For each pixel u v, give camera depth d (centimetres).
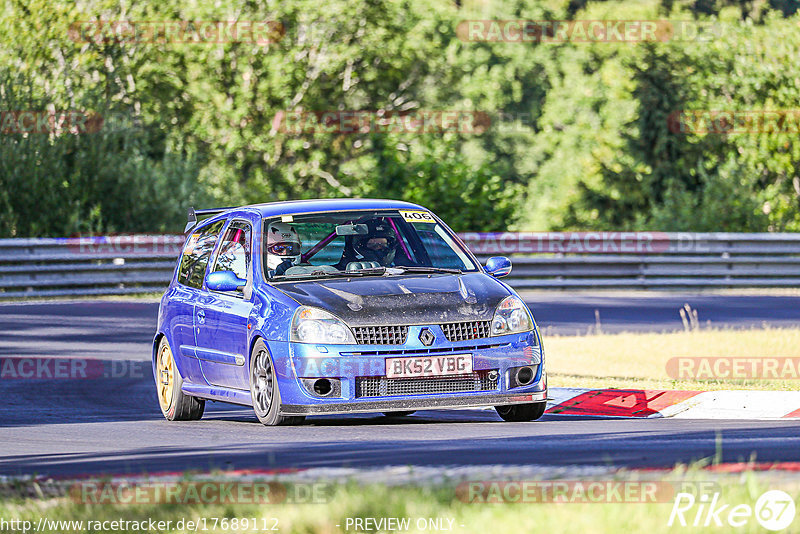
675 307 6838
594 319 6194
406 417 3456
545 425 3005
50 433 3148
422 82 15162
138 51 11994
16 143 9050
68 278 7756
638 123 15938
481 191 9988
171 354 3528
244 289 3180
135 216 9462
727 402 3425
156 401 3972
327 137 13825
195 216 3750
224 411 3816
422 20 14912
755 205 10556
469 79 18500
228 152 13088
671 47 15688
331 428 2995
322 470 2092
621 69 16088
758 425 2956
